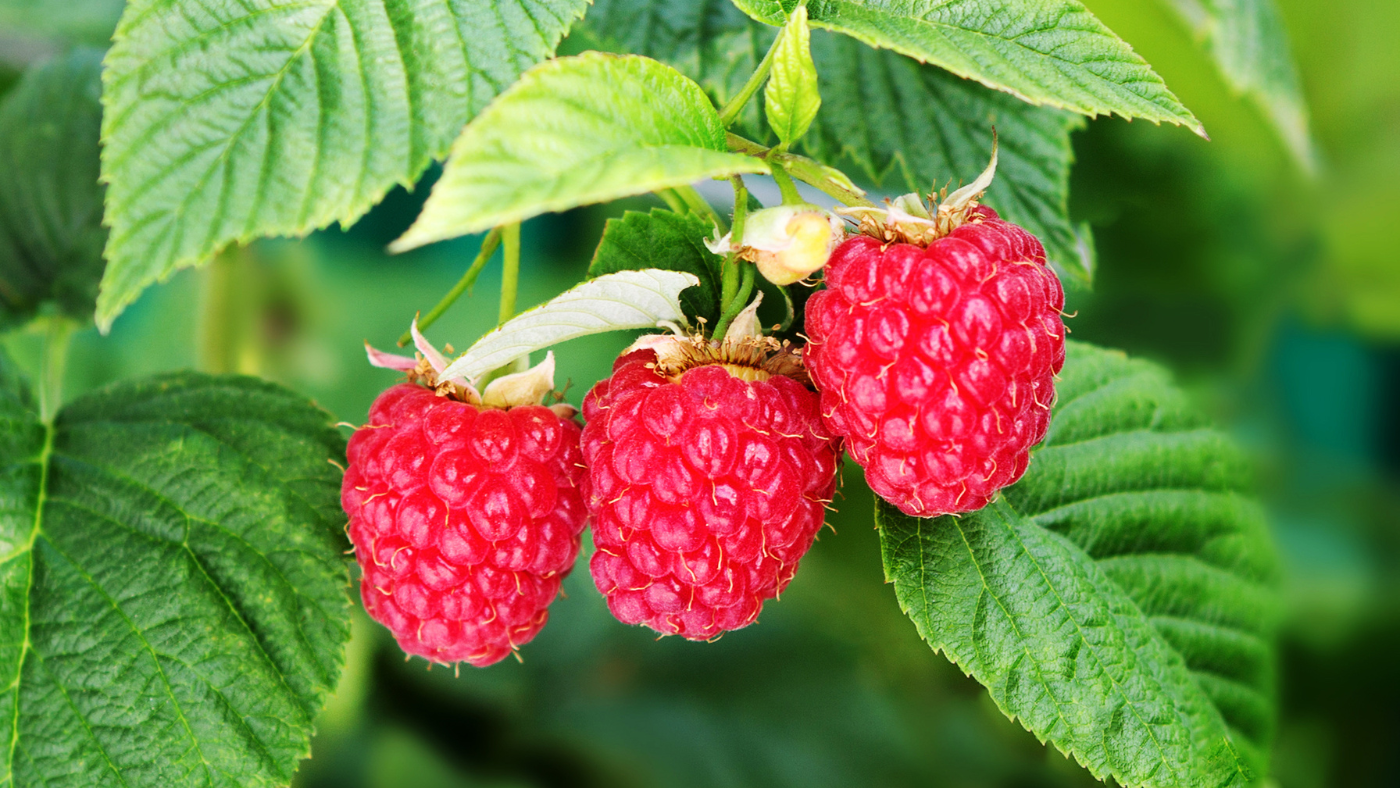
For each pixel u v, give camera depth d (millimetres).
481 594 278
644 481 269
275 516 294
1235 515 307
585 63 254
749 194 281
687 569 269
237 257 338
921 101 315
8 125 327
